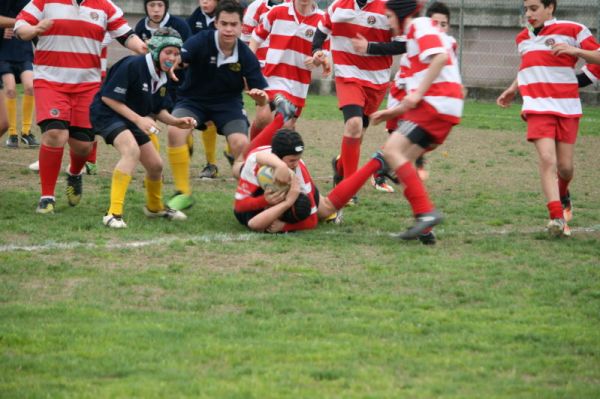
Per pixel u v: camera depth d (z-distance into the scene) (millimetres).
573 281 22438
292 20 35375
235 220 28906
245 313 19391
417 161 31688
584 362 16781
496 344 17656
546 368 16438
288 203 26484
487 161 44812
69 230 26766
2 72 43844
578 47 27422
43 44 28812
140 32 36875
